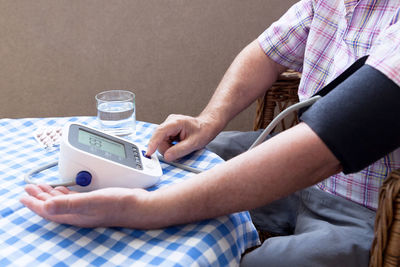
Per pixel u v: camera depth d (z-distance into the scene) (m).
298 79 1.14
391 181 0.52
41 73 1.85
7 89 1.85
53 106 1.93
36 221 0.55
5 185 0.64
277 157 0.55
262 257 0.64
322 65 0.90
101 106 0.82
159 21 1.89
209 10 1.93
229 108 0.94
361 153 0.52
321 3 0.88
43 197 0.56
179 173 0.72
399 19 0.66
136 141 0.83
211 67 2.04
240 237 0.61
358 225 0.72
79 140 0.63
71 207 0.50
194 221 0.56
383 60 0.52
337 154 0.52
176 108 2.07
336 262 0.62
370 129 0.52
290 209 0.92
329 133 0.52
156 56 1.95
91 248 0.50
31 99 1.89
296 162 0.54
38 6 1.74
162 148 0.79
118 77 1.94
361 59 0.64
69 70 1.88
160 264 0.47
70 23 1.80
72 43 1.83
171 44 1.94
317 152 0.53
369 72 0.53
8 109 1.88
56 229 0.54
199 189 0.56
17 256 0.48
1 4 1.71
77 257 0.48
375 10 0.77
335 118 0.53
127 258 0.49
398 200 0.51
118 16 1.83
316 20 0.89
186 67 2.01
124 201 0.53
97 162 0.60
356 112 0.52
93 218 0.53
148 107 2.04
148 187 0.65
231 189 0.55
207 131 0.84
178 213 0.55
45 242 0.51
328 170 0.55
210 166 0.74
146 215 0.54
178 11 1.89
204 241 0.52
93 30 1.83
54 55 1.84
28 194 0.61
